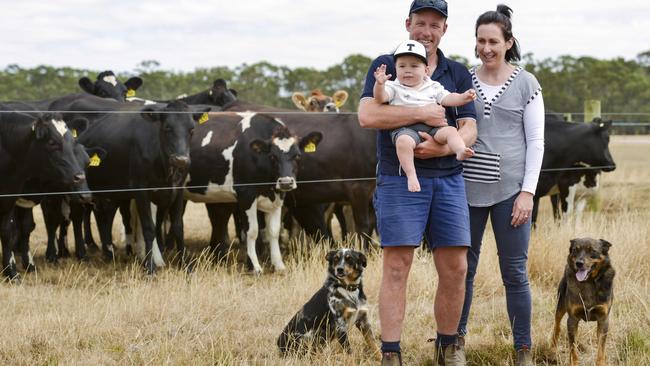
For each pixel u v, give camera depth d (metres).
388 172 4.96
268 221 10.43
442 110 4.79
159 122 9.98
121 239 13.30
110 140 10.51
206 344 5.97
